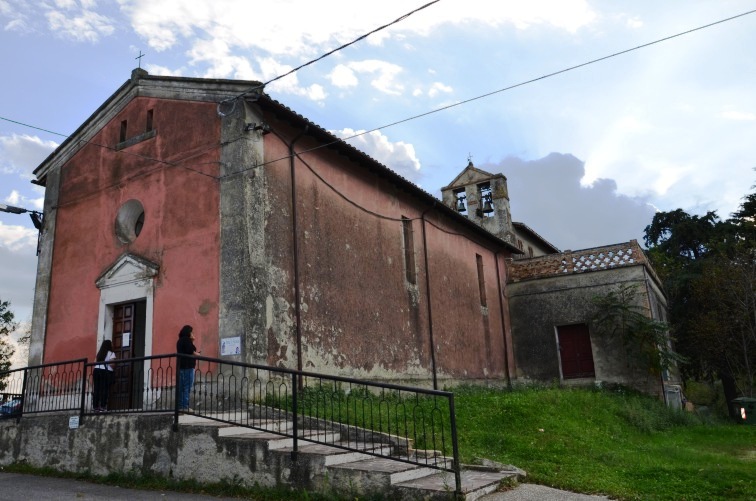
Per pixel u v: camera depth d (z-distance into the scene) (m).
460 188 28.91
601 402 14.04
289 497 6.98
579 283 21.50
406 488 6.41
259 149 11.58
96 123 14.43
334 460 7.07
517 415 10.93
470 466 7.83
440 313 17.92
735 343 23.27
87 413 9.40
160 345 11.41
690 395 29.31
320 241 12.90
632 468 8.34
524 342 22.20
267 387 10.06
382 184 16.03
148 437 8.51
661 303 24.38
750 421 16.62
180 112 12.55
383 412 10.71
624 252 20.91
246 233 10.79
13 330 33.69
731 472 7.95
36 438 10.09
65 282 13.80
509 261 23.39
